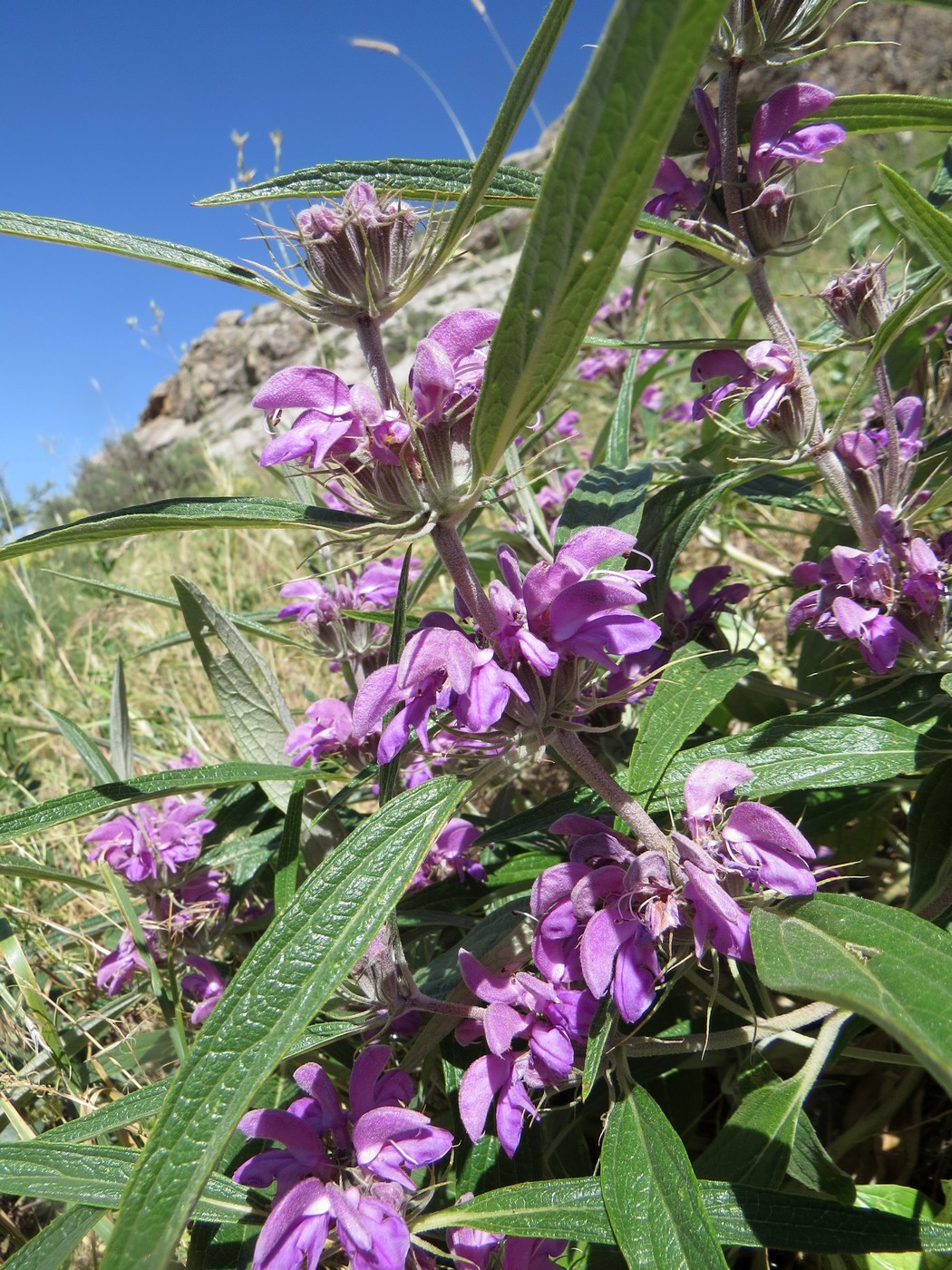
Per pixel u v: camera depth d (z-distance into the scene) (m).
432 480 0.16
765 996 0.21
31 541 0.16
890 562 0.24
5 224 0.16
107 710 0.56
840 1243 0.16
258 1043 0.14
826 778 0.20
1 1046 0.32
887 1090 0.26
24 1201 0.29
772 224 0.23
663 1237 0.15
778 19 0.21
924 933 0.15
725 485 0.26
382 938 0.20
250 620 0.35
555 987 0.19
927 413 0.34
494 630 0.17
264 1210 0.18
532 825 0.23
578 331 0.13
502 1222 0.17
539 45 0.14
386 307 0.17
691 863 0.17
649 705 0.22
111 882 0.28
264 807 0.34
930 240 0.20
